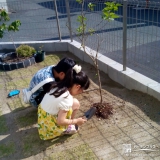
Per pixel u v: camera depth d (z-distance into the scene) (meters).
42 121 2.75
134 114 3.19
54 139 2.91
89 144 2.76
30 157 2.68
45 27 8.51
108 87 4.01
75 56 5.59
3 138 3.04
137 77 3.71
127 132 2.88
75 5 7.56
